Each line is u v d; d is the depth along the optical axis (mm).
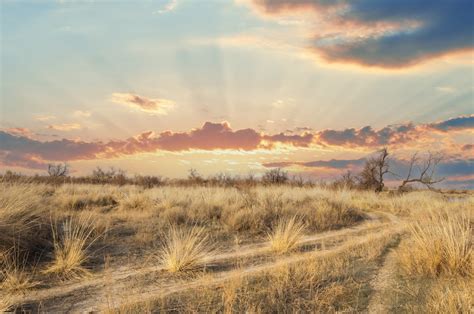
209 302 4809
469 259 5945
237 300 4891
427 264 6039
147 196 15812
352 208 15281
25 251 6816
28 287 5480
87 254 7379
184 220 11234
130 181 29766
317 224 11773
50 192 17375
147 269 6621
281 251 8000
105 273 6359
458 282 5383
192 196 16031
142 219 11133
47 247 7434
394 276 5906
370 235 9609
